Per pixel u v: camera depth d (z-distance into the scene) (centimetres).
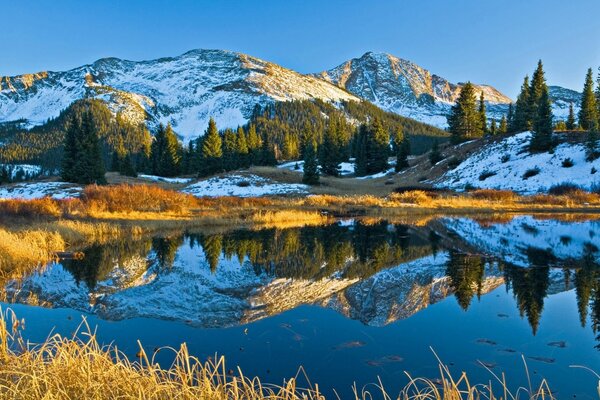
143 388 407
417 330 779
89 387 390
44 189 4194
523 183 4706
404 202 4106
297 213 3033
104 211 2697
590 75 6881
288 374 589
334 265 1431
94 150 4744
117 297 1023
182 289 1107
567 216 3189
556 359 640
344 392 536
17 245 1411
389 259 1534
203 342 717
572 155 4847
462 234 2225
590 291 1052
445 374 591
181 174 7550
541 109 5228
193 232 2272
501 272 1289
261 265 1436
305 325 811
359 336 745
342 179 6662
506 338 734
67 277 1211
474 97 6919
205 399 411
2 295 1023
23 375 412
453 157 6112
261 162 8012
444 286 1124
